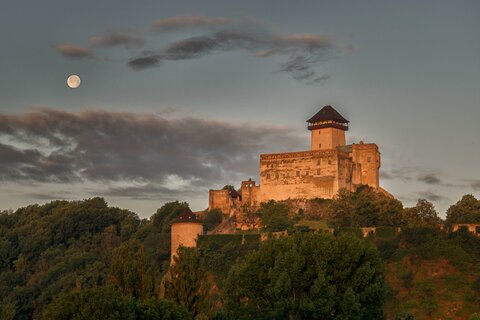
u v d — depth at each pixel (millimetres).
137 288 145875
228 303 150500
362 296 147875
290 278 148750
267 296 151125
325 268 150000
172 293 144875
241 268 155250
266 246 157250
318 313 144500
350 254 152375
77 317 130250
